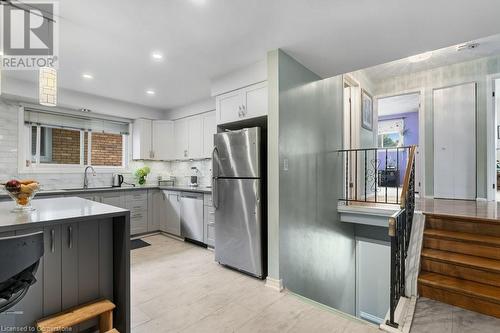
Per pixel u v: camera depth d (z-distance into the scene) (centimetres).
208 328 184
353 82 451
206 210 379
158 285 254
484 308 205
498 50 399
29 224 129
